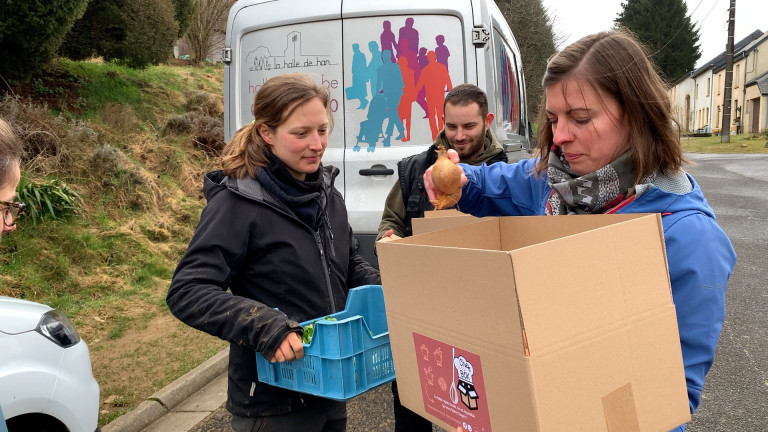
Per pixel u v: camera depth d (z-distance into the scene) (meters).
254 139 1.79
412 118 3.78
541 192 1.65
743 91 42.00
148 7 9.30
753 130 40.84
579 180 1.28
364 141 3.82
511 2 22.83
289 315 1.80
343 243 2.03
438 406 1.20
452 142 2.68
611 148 1.27
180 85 11.42
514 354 0.96
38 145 6.39
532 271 0.94
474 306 1.03
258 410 1.75
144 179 6.92
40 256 5.17
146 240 6.17
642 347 1.06
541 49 23.33
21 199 5.40
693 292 1.15
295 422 1.77
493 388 1.03
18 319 2.15
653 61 1.33
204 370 3.86
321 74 3.87
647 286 1.08
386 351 1.59
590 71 1.22
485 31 3.71
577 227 1.28
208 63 16.61
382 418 3.29
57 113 7.72
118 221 6.28
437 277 1.12
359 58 3.81
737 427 3.00
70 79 8.94
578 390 0.99
